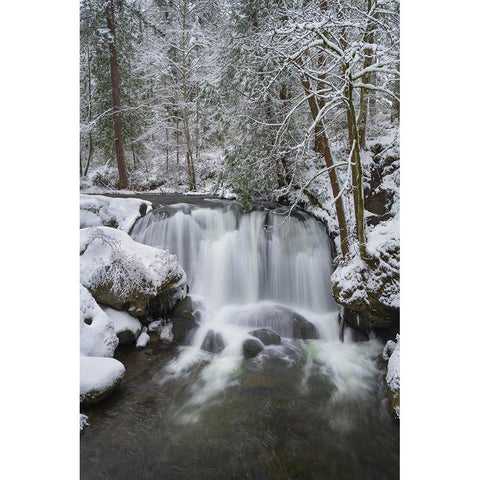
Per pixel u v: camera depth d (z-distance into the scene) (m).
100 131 11.16
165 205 7.13
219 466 2.75
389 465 2.76
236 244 6.17
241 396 3.62
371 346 4.55
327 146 5.06
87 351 3.79
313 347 4.65
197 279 6.02
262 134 6.63
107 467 2.72
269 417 3.31
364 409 3.40
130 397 3.55
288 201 7.32
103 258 4.76
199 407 3.43
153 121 11.72
